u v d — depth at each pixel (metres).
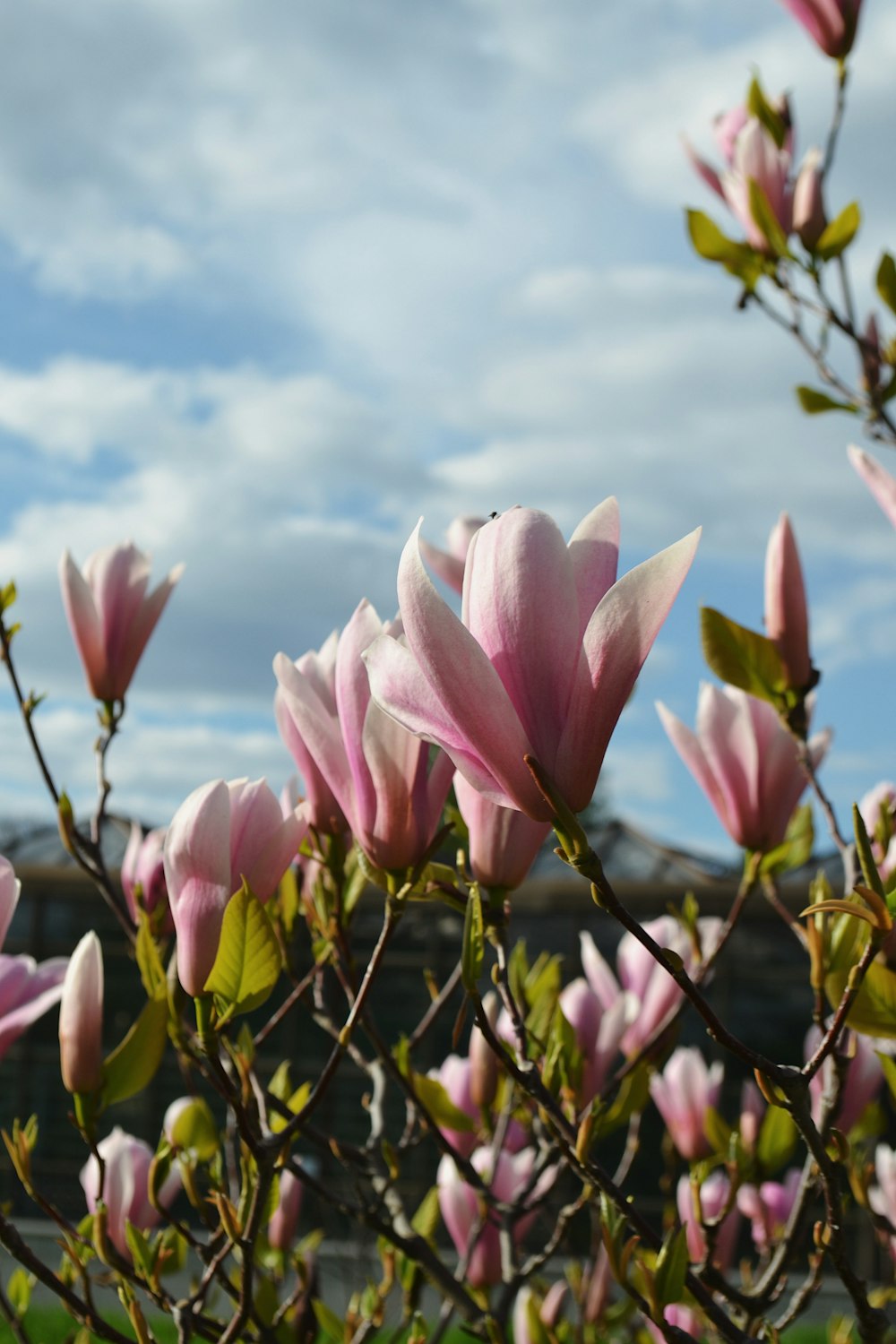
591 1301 1.32
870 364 1.44
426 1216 1.25
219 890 0.83
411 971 7.16
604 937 7.11
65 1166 7.05
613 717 0.72
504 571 0.73
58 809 1.11
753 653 1.06
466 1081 1.25
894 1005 0.89
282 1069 1.12
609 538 0.75
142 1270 0.93
